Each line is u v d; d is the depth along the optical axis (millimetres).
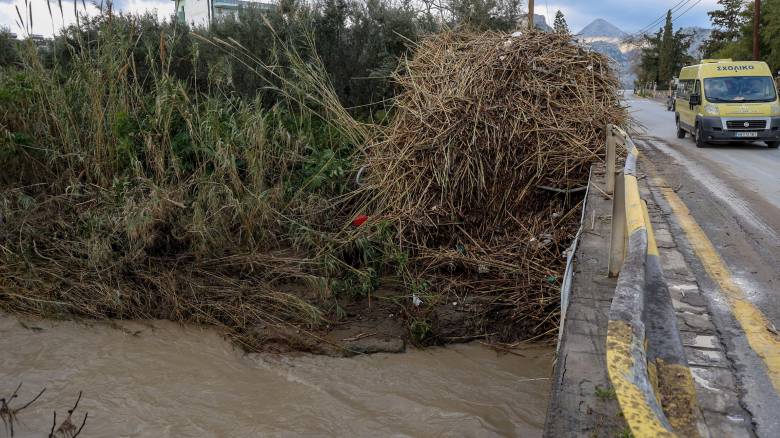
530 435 3869
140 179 6465
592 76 7301
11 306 5629
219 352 4965
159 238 6168
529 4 14477
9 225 6480
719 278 4785
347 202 7230
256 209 6367
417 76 7777
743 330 3740
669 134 19562
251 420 4039
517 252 5930
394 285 5812
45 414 4074
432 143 6672
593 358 2818
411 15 10773
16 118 7613
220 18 11078
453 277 5832
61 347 5023
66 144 7348
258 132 7082
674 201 7984
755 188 9188
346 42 10359
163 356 4891
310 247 6359
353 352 4914
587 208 5418
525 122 6652
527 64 7199
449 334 5117
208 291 5676
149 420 4027
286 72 9352
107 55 7680
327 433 3902
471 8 11812
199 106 7863
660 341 2416
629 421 1480
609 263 3895
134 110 7480
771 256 5441
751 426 2633
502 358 4859
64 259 6105
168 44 8414
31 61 8000
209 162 7211
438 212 6473
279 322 5289
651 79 73812
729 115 14766
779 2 35469
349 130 7941
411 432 3912
